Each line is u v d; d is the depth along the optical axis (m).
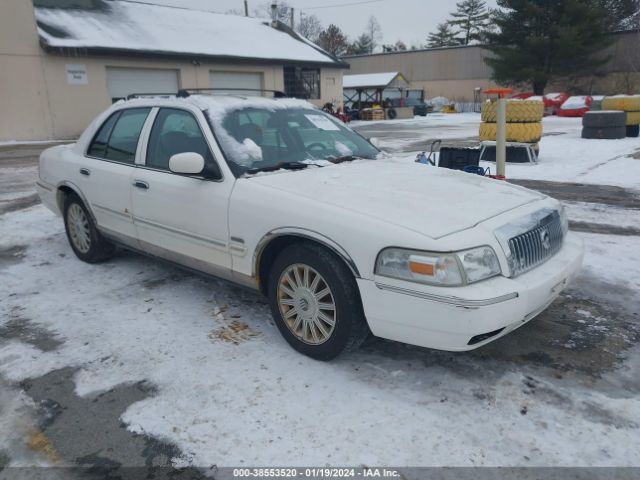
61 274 5.00
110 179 4.56
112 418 2.81
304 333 3.35
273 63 26.59
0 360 3.42
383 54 52.25
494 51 40.44
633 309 4.04
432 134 21.09
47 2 22.70
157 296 4.40
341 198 3.27
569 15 37.38
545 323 3.83
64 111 20.50
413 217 3.01
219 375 3.18
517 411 2.81
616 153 12.80
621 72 39.88
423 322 2.79
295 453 2.53
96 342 3.62
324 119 4.72
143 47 22.09
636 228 6.26
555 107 33.91
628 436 2.60
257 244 3.43
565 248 3.53
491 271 2.86
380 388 3.03
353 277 3.08
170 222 4.05
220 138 3.84
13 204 8.41
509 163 11.74
